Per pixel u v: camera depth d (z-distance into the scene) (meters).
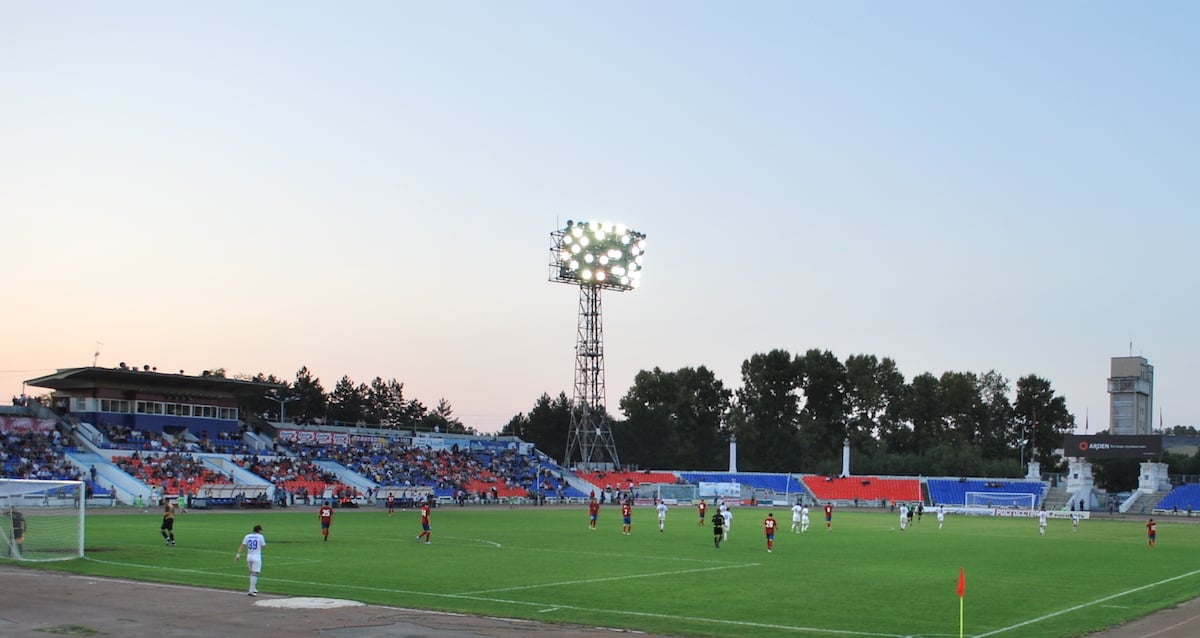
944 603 34.50
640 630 27.56
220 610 28.95
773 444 199.00
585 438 150.62
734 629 28.14
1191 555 60.03
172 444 112.75
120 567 39.75
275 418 185.38
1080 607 34.34
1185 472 181.25
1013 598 36.47
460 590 35.25
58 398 116.19
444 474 133.62
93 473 96.50
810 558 52.31
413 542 57.91
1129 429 156.00
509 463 146.12
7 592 32.19
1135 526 102.75
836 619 30.33
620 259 141.38
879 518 109.38
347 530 68.19
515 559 48.09
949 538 73.50
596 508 76.38
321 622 27.11
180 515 81.00
